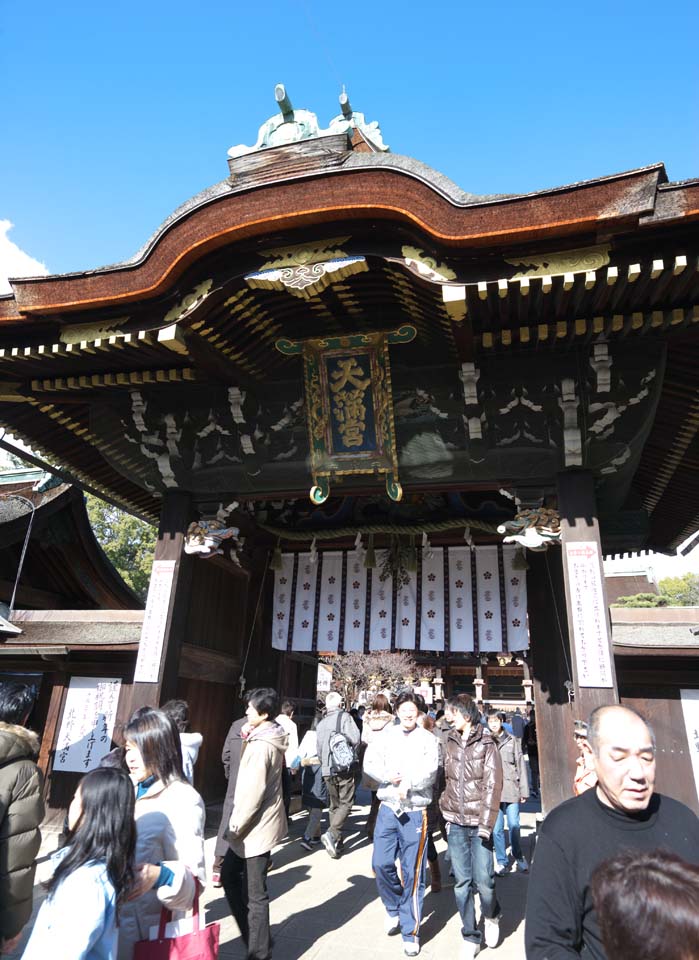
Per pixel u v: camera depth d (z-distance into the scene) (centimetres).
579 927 218
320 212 583
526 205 535
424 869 515
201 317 647
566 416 683
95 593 1359
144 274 640
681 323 607
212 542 802
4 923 311
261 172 624
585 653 621
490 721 780
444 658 3706
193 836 298
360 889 665
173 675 771
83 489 1046
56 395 806
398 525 1016
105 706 878
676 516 1064
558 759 834
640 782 228
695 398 731
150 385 789
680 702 705
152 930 271
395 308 730
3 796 320
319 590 1090
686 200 506
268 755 454
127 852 243
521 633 979
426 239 570
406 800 523
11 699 359
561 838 231
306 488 805
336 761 814
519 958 484
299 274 611
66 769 857
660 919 138
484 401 712
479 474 734
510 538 712
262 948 416
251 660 1065
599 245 539
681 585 5247
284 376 796
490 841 506
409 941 487
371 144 822
